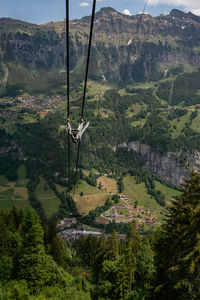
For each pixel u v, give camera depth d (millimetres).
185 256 27672
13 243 63312
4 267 48812
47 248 81188
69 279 59188
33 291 46781
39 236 49250
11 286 45125
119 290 51469
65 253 99312
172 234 32031
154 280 36000
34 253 48406
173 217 32719
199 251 26656
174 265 30047
